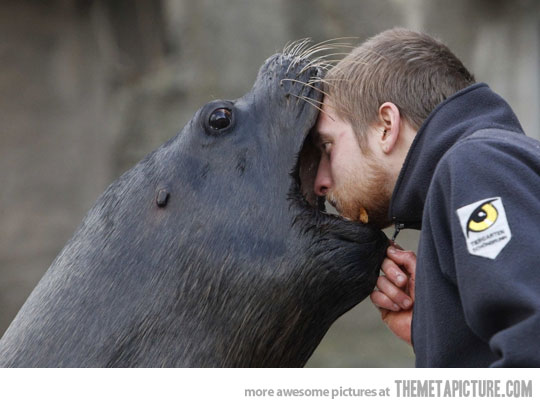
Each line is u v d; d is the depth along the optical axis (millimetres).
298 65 3584
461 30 10672
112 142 11211
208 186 3496
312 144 3684
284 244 3422
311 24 10742
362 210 3518
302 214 3436
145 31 11156
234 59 10875
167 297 3393
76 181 11312
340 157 3506
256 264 3416
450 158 2938
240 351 3447
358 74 3518
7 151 11070
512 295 2600
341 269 3445
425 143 3234
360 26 10641
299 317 3488
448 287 2949
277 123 3516
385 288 3504
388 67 3486
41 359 3311
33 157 11180
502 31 10688
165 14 11031
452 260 2904
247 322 3436
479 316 2709
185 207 3486
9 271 11086
